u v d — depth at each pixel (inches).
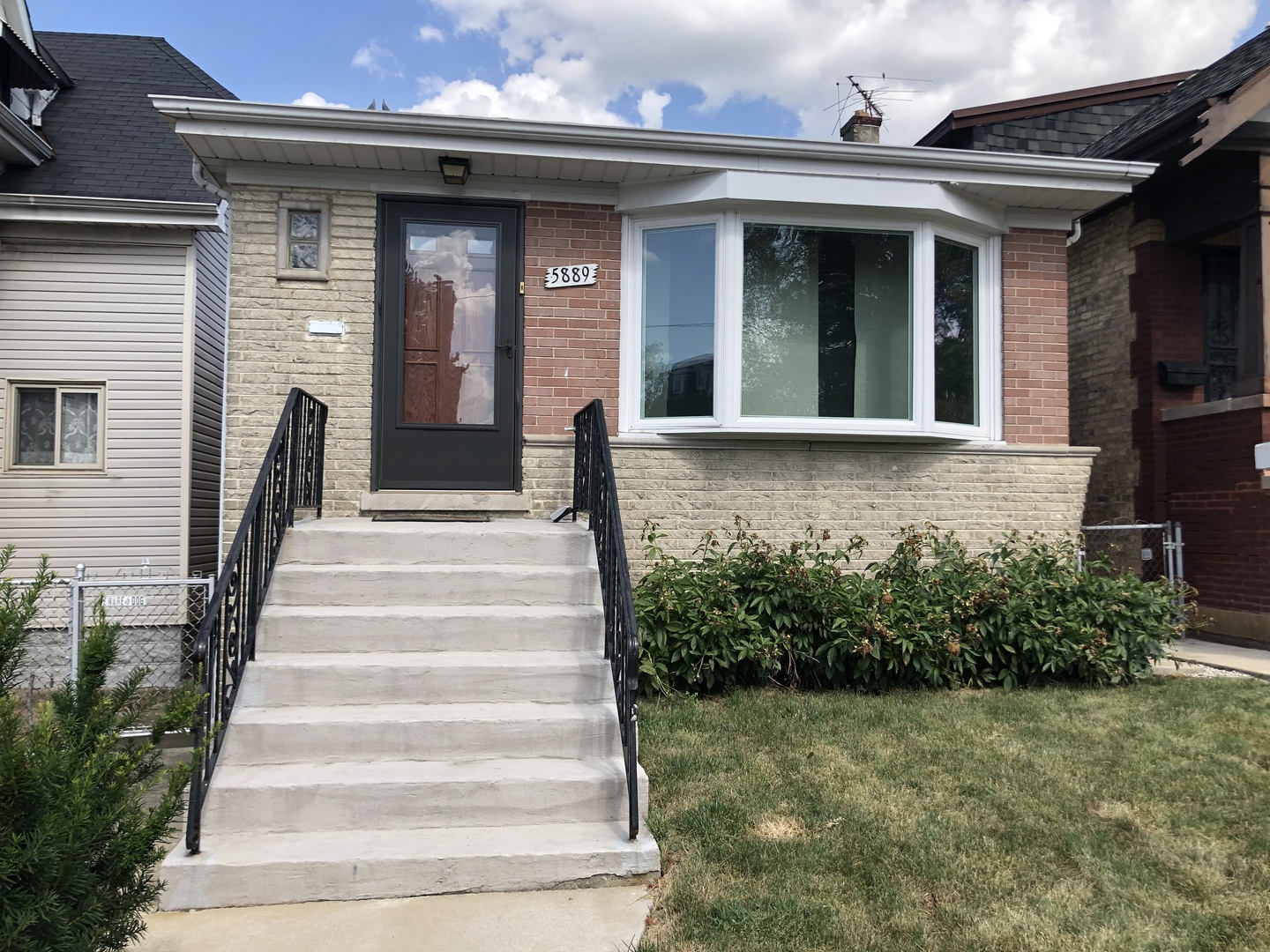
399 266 230.5
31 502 287.9
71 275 293.1
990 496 252.2
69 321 292.5
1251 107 259.3
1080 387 345.1
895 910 105.7
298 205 225.8
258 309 223.5
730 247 235.5
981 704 194.4
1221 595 277.9
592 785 127.8
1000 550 239.9
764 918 102.8
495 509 226.2
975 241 258.4
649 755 158.4
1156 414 304.2
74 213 285.3
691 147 224.1
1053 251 262.8
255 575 148.3
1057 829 127.7
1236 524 272.8
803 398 241.9
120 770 84.4
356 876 112.7
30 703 159.3
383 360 229.6
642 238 243.4
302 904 111.4
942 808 135.5
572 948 99.8
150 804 135.7
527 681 145.8
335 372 225.5
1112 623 217.3
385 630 153.3
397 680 143.6
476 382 234.2
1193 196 295.3
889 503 245.6
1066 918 103.9
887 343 246.7
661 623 203.2
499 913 108.4
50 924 74.2
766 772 150.1
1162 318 307.6
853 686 211.2
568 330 237.3
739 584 212.2
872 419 244.8
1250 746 163.6
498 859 114.9
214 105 200.2
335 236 226.7
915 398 243.6
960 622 214.4
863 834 125.7
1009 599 214.2
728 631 199.0
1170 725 177.2
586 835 122.4
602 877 116.4
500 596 166.7
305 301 225.3
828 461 243.1
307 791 122.7
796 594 208.7
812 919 103.0
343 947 100.3
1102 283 333.1
